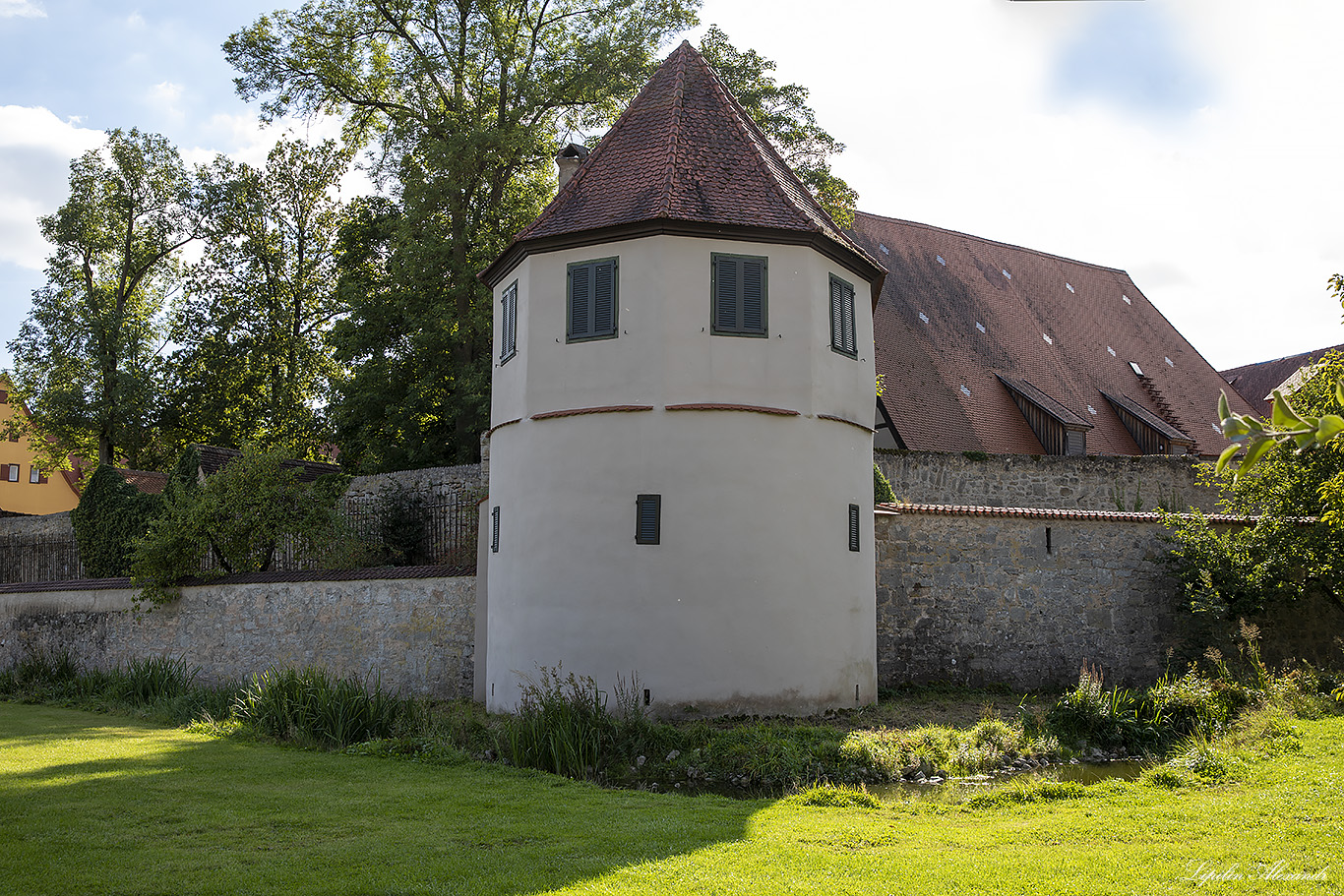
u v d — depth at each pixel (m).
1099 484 26.06
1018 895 6.44
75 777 10.49
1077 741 12.59
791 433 15.16
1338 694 13.07
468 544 20.48
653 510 14.66
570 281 15.55
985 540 18.38
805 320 15.48
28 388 36.97
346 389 27.86
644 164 16.09
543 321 15.70
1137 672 18.19
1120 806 9.01
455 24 27.69
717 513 14.70
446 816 8.73
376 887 6.62
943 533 18.30
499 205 26.73
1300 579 17.31
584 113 27.88
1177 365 38.00
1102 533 18.52
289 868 7.05
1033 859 7.29
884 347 28.84
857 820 8.68
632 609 14.58
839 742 12.15
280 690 13.86
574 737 11.98
